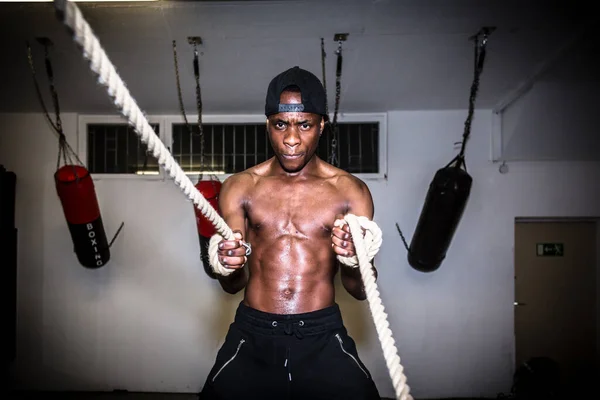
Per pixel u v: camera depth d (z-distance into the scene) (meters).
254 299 1.72
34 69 3.65
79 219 4.20
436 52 3.36
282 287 1.69
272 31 3.00
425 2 2.67
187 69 3.64
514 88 4.16
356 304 4.77
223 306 4.88
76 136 4.92
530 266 5.07
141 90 4.17
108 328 4.89
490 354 4.80
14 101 4.53
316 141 1.65
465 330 4.82
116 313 4.89
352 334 4.75
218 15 2.78
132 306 4.89
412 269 4.86
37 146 4.92
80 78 3.88
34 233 4.90
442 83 4.04
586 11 2.75
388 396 4.72
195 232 4.91
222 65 3.57
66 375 4.86
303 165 1.67
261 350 1.67
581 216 4.85
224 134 5.00
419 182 4.89
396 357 0.96
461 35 3.08
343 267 1.76
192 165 4.97
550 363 4.57
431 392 4.79
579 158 4.83
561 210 4.86
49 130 4.93
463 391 4.78
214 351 4.86
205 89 4.15
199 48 3.24
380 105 4.72
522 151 4.79
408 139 4.91
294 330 1.67
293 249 1.70
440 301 4.84
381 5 2.69
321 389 1.62
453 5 2.70
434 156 4.90
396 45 3.24
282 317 1.68
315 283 1.71
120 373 4.87
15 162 4.91
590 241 5.06
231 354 1.71
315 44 3.21
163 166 0.87
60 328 4.89
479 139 4.89
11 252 4.77
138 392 4.84
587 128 4.51
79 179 4.06
